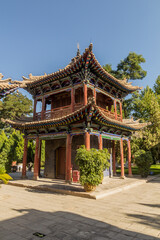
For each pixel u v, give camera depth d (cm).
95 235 566
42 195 1188
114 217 735
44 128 1814
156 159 2908
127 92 2208
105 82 1844
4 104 4884
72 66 1571
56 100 2169
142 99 3222
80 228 622
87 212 805
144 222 677
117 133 2005
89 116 1350
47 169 2038
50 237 553
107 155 1288
